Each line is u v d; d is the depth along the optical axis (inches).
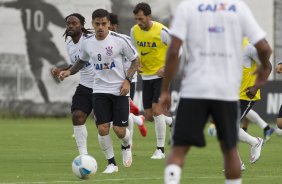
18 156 1699.1
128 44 1343.5
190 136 828.6
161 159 1646.2
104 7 2979.8
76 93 1488.7
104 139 1362.0
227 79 827.4
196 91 824.9
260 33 834.2
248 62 1437.0
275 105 2832.2
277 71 1583.4
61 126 2696.9
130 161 1471.5
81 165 1237.1
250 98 1378.0
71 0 2992.1
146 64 1756.9
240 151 1851.6
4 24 3026.6
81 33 1492.4
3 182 1216.2
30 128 2600.9
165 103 824.9
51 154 1749.5
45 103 3051.2
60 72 1387.8
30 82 3038.9
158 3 2955.2
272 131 2143.2
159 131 1674.5
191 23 830.5
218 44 828.6
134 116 1923.0
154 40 1734.7
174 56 820.0
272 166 1512.1
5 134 2349.9
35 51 3026.6
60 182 1212.5
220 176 1317.7
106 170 1375.5
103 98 1355.8
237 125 843.4
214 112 836.0
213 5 832.3
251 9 3004.4
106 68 1348.4
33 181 1229.7
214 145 2007.9
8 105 3056.1
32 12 3024.1
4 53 3038.9
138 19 1732.3
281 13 2997.0
